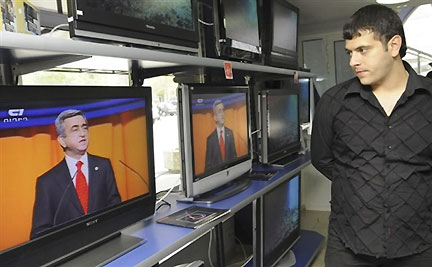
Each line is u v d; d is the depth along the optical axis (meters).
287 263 2.78
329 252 1.66
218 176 2.00
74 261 1.16
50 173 1.07
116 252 1.23
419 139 1.39
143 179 1.44
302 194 4.45
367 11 1.38
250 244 2.73
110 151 1.28
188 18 1.63
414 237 1.44
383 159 1.43
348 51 1.45
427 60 3.94
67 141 1.12
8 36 0.83
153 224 1.53
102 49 1.09
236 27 2.16
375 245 1.45
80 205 1.17
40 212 1.05
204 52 2.07
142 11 1.35
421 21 3.86
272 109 2.69
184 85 1.73
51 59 1.18
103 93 1.23
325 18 3.62
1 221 0.95
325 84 4.21
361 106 1.47
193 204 1.83
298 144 3.23
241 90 2.29
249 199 1.95
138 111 1.39
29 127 1.01
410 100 1.40
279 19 2.79
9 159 0.96
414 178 1.41
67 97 1.10
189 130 1.76
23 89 0.98
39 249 1.05
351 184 1.51
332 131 1.62
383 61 1.37
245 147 2.35
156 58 1.33
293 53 3.11
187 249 2.18
